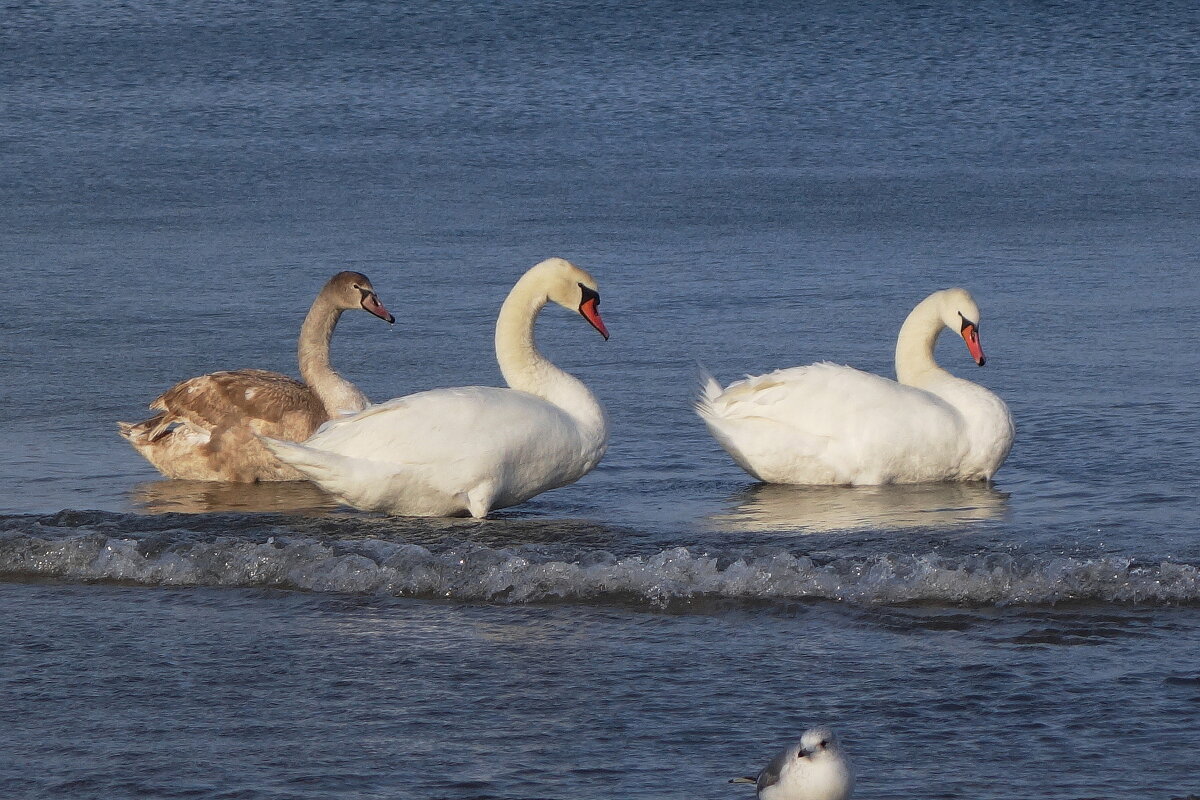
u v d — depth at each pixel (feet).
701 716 29.14
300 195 114.42
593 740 28.07
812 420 46.75
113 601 36.58
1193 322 69.92
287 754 27.61
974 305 50.21
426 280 82.89
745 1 222.48
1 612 35.78
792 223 101.40
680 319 73.05
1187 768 26.53
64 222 102.06
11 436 52.95
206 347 66.95
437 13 218.59
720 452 51.24
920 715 28.99
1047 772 26.43
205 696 30.48
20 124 147.64
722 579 36.52
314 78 176.14
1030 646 32.58
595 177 123.24
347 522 43.14
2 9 222.69
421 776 26.63
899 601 35.65
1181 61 177.68
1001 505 44.21
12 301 76.69
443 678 31.32
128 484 47.91
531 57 188.34
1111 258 87.76
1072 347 65.46
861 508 44.19
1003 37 194.18
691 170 126.72
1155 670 31.04
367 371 62.64
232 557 38.34
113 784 26.45
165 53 191.01
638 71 179.01
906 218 102.89
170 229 99.50
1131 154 133.08
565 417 44.55
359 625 34.68
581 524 42.70
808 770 21.89
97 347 66.69
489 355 65.46
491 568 37.32
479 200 112.06
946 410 46.91
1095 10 207.10
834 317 73.15
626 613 35.35
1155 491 44.91
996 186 116.37
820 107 159.12
